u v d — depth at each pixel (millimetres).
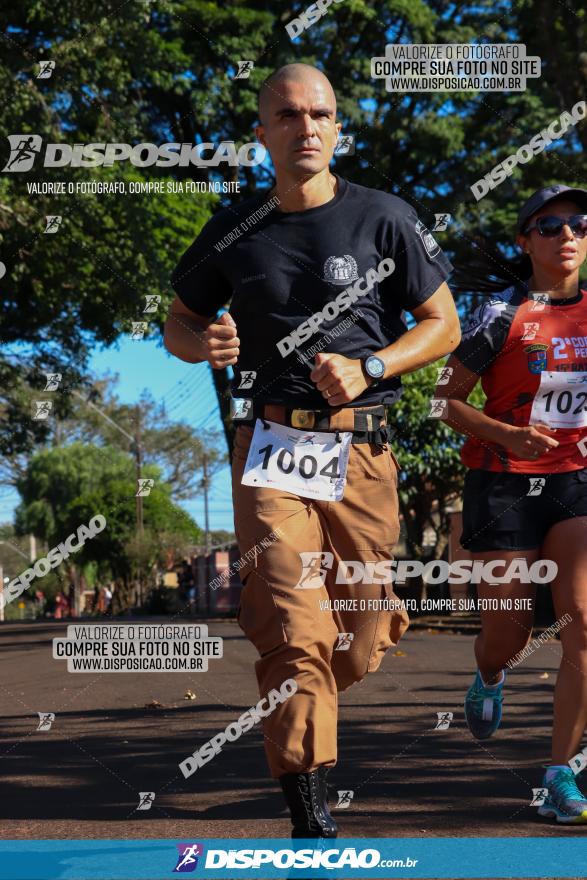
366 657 3215
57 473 39750
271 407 3162
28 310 16562
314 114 3145
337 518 3109
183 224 15680
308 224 3152
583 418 3992
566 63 14492
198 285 3406
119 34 14648
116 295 15281
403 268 3193
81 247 14711
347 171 19688
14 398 18375
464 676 8531
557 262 4012
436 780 4363
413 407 19516
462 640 13219
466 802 3947
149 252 15078
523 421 4043
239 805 4031
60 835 3598
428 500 20703
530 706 6617
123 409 36500
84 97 14562
